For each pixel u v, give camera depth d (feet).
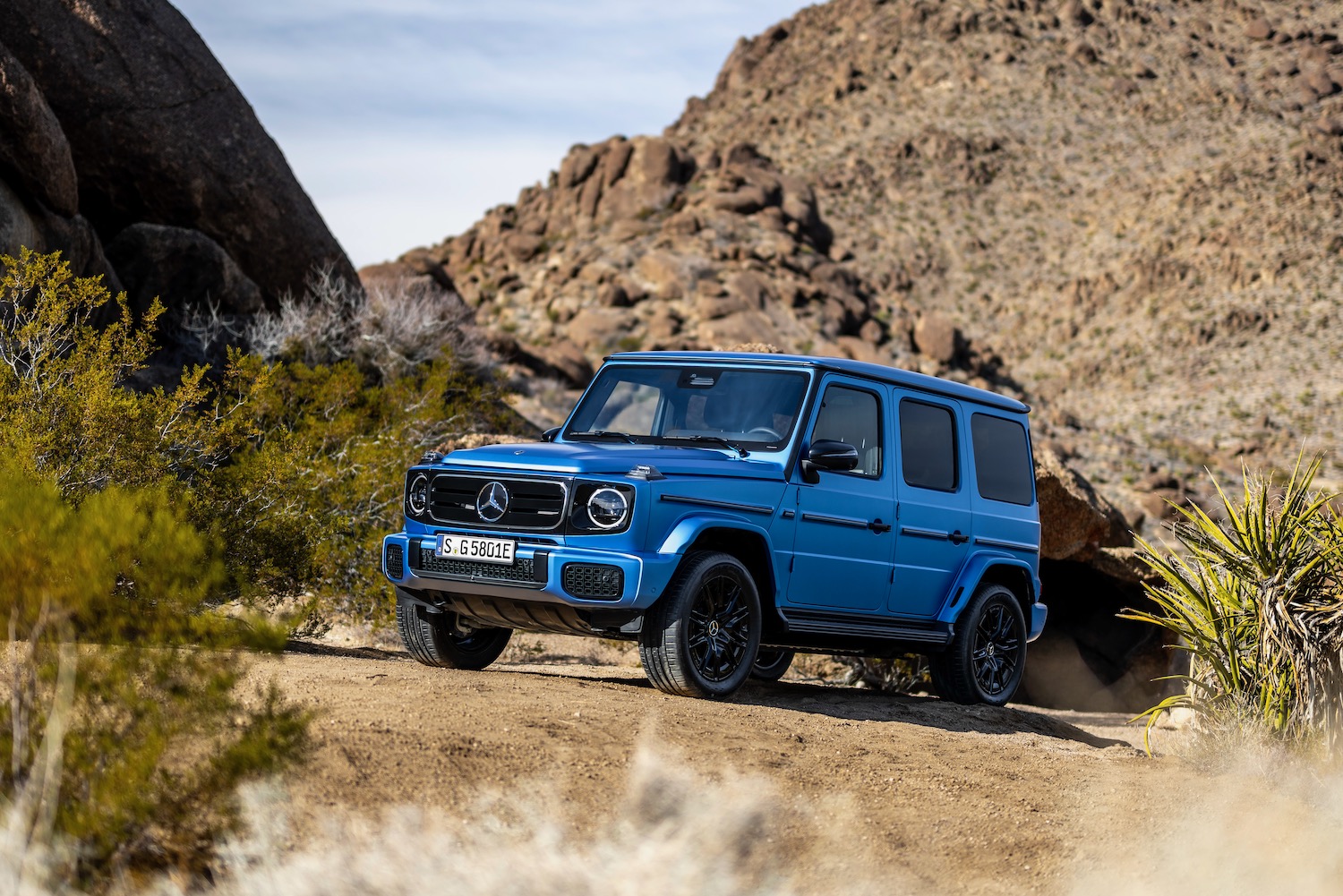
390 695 17.80
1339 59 642.22
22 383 27.89
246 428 32.81
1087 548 52.75
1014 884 12.89
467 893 9.19
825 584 24.63
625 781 14.34
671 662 21.44
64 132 55.72
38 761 10.01
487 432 50.90
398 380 45.80
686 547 21.43
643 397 25.98
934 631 27.58
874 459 26.07
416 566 23.07
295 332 59.16
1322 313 414.82
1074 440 269.44
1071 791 17.33
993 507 29.50
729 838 11.27
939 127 607.78
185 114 59.26
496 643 25.89
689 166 346.54
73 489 25.58
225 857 10.59
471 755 14.66
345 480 36.86
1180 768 20.76
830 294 288.92
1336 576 21.33
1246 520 22.29
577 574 21.08
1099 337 440.86
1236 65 651.66
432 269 109.29
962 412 29.14
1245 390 376.27
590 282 275.80
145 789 10.55
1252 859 14.14
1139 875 13.41
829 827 13.74
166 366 52.06
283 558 29.19
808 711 24.35
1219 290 447.83
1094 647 57.77
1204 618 22.47
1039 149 586.45
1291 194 490.08
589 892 9.18
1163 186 528.22
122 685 11.16
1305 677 20.75
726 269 281.13
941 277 502.79
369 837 11.28
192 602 12.37
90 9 56.44
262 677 18.52
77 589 11.48
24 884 8.93
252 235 61.72
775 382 24.86
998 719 27.22
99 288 30.48
